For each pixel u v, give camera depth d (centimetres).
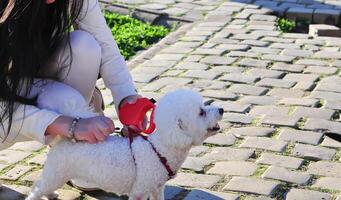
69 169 295
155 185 291
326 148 386
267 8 704
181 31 634
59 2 291
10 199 337
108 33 331
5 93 292
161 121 277
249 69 523
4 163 376
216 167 364
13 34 283
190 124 274
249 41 594
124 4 714
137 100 306
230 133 407
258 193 336
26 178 358
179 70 526
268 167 363
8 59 288
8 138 312
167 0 734
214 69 525
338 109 442
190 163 368
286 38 606
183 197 334
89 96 335
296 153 380
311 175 354
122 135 306
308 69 521
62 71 318
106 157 287
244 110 442
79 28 328
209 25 648
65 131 289
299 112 438
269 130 410
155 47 587
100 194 341
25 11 281
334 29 624
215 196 334
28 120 296
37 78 310
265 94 472
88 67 320
